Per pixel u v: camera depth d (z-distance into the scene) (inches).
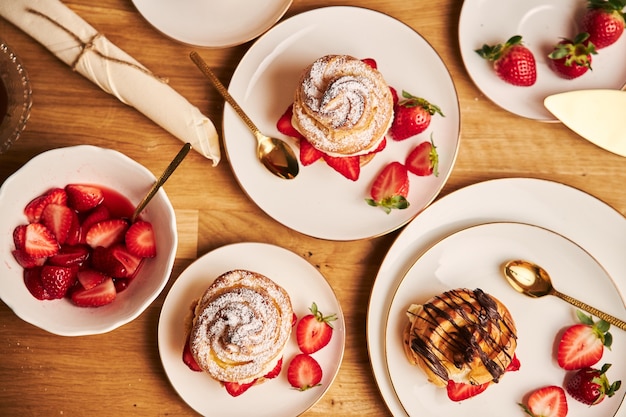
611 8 33.8
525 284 34.5
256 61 33.8
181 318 33.1
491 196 34.5
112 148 33.8
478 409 34.3
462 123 34.9
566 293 34.7
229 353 31.3
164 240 31.7
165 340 33.0
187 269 33.1
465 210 34.5
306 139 33.5
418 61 34.3
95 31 33.3
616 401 34.4
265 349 31.6
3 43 33.0
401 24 34.0
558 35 34.9
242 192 34.1
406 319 33.9
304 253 34.3
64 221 31.7
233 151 33.6
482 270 34.5
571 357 34.3
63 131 33.7
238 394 32.4
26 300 31.0
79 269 32.0
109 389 33.4
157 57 33.9
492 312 33.2
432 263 34.2
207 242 33.9
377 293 33.8
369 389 34.1
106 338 33.5
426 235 34.4
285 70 34.0
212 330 31.5
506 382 34.4
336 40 34.2
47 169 31.3
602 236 34.8
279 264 33.6
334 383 34.1
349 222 33.9
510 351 33.4
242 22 34.0
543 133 34.9
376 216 34.0
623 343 34.6
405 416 33.8
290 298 33.7
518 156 34.9
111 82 33.1
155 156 33.9
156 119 33.4
